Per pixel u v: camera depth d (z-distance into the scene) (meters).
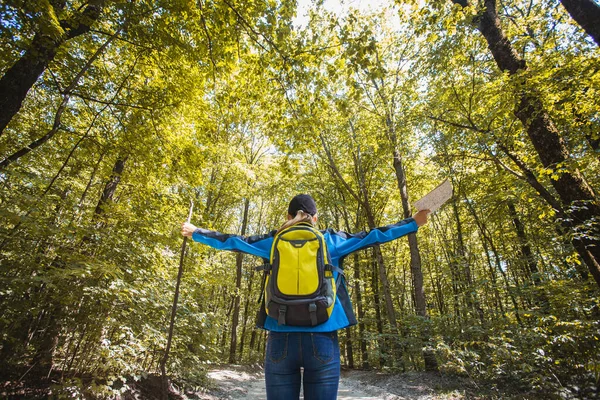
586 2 5.12
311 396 1.29
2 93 4.24
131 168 7.09
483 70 8.00
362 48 4.30
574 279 6.93
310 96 5.51
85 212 5.79
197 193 9.51
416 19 7.17
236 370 12.84
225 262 17.02
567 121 6.88
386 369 12.33
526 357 6.38
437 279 16.28
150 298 5.21
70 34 4.90
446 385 7.82
